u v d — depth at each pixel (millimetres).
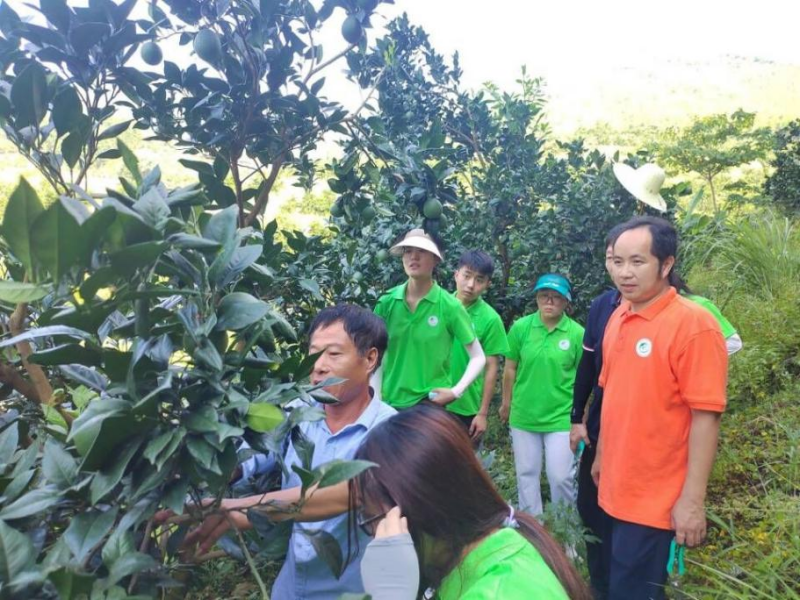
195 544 1415
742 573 2604
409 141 3830
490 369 3549
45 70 1657
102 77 1893
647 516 2170
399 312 3141
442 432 1099
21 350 1578
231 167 2451
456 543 1071
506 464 4086
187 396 1044
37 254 827
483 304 3574
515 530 1139
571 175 5125
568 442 3385
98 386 1223
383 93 4266
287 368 1243
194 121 2301
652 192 3852
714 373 2064
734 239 6148
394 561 1011
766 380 4391
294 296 2791
